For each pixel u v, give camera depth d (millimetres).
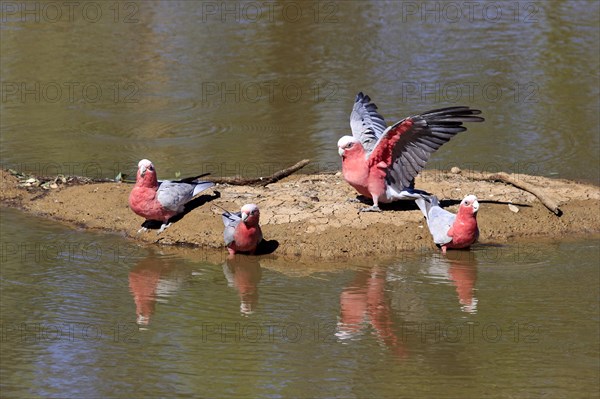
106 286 13711
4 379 11164
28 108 21578
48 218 15953
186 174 17766
